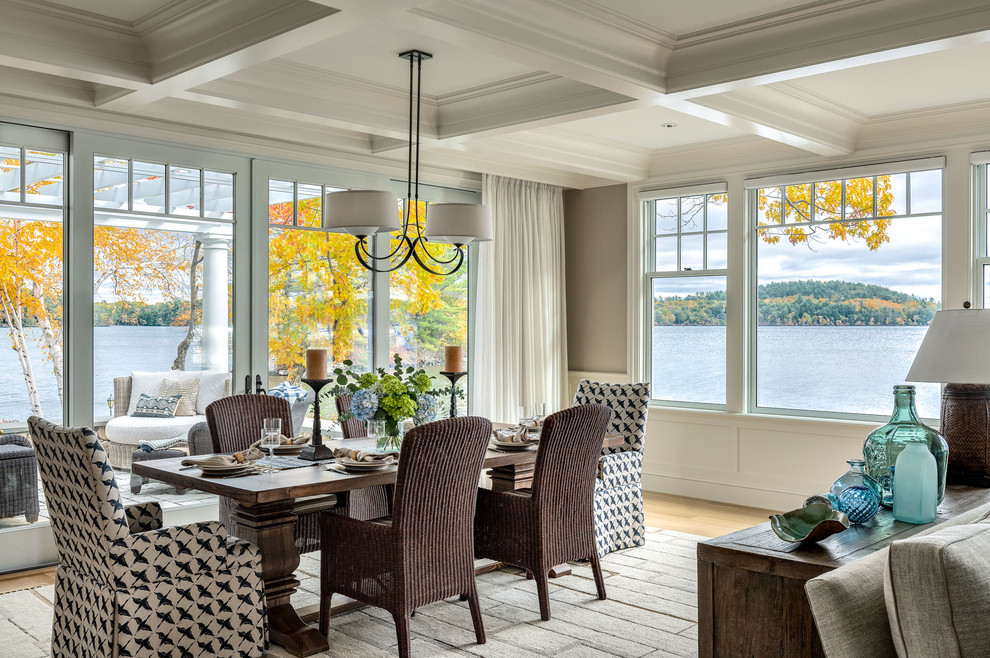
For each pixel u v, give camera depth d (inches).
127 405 193.0
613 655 132.8
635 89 165.9
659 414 272.5
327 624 139.3
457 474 131.6
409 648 127.5
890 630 71.3
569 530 153.9
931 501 95.7
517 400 276.8
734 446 253.9
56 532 127.1
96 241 188.7
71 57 151.5
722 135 245.9
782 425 243.4
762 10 149.2
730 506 249.8
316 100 187.5
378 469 140.9
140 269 195.8
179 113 193.6
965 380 110.4
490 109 200.1
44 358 183.6
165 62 157.5
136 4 146.3
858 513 95.4
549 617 148.9
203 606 122.6
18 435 179.8
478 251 270.7
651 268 279.6
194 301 204.5
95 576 119.6
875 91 196.9
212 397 206.4
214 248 208.2
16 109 175.8
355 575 133.1
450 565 133.4
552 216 290.2
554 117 189.3
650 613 152.9
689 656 132.4
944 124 215.3
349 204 159.0
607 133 243.1
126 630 114.7
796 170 243.1
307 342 225.8
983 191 214.8
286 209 222.2
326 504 173.5
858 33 146.3
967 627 64.9
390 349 245.4
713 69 163.5
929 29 139.5
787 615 79.8
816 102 201.8
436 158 243.8
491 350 268.4
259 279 215.6
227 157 210.2
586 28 150.8
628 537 199.6
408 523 127.0
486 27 135.8
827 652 68.9
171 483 138.8
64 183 186.2
